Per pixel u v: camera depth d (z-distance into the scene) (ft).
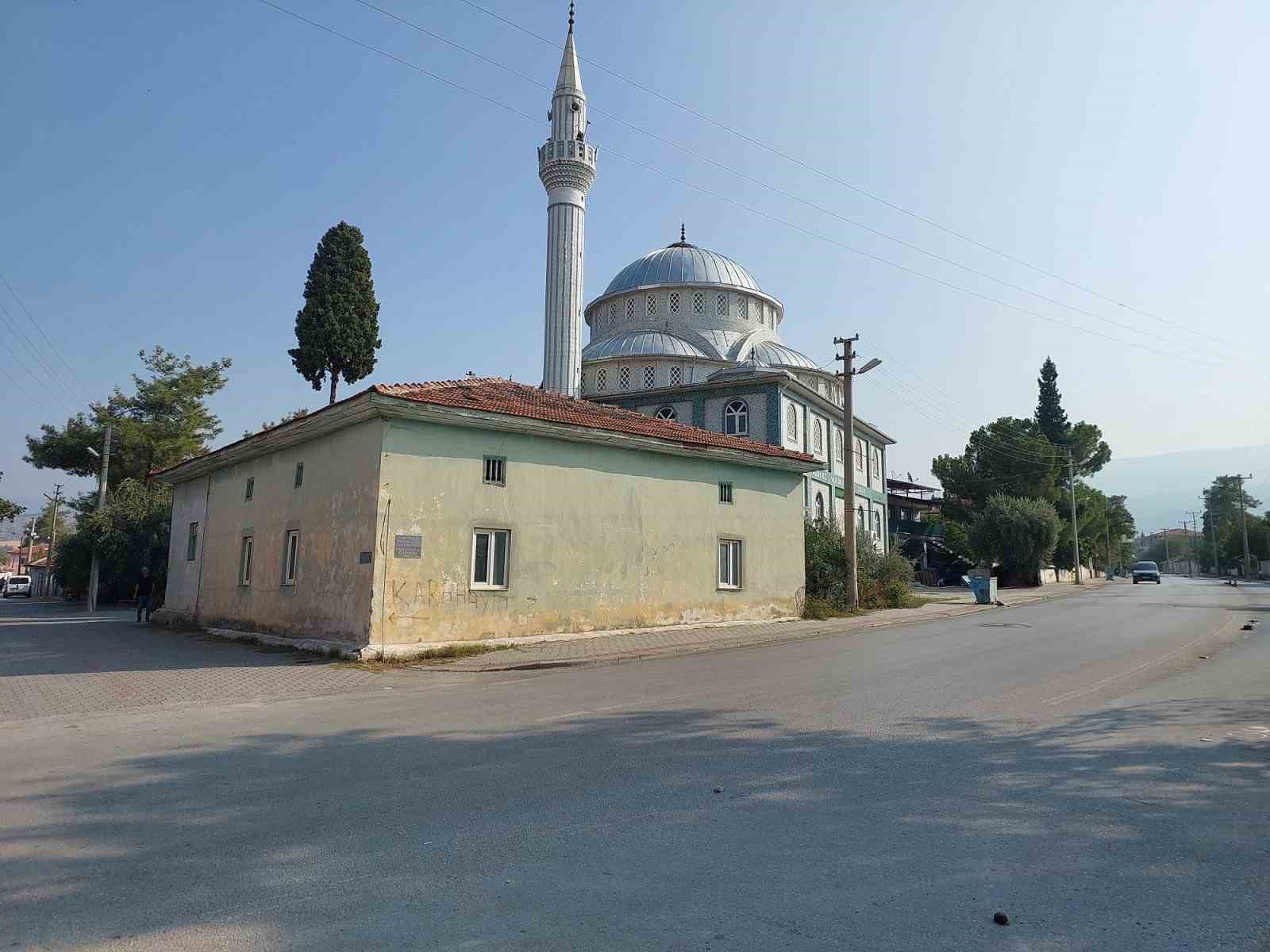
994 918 12.57
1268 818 17.56
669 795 19.38
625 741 25.45
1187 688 35.17
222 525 73.92
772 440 120.26
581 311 124.88
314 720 29.96
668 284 149.38
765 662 46.75
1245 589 150.82
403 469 51.06
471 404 54.03
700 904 13.16
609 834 16.61
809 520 99.45
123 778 21.53
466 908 13.05
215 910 13.01
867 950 11.60
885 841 16.07
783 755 23.26
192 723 29.71
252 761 23.45
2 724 29.66
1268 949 11.61
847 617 79.87
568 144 124.57
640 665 47.47
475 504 54.24
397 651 48.60
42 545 308.40
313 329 123.13
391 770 22.12
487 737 26.40
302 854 15.61
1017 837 16.30
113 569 126.21
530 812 18.16
